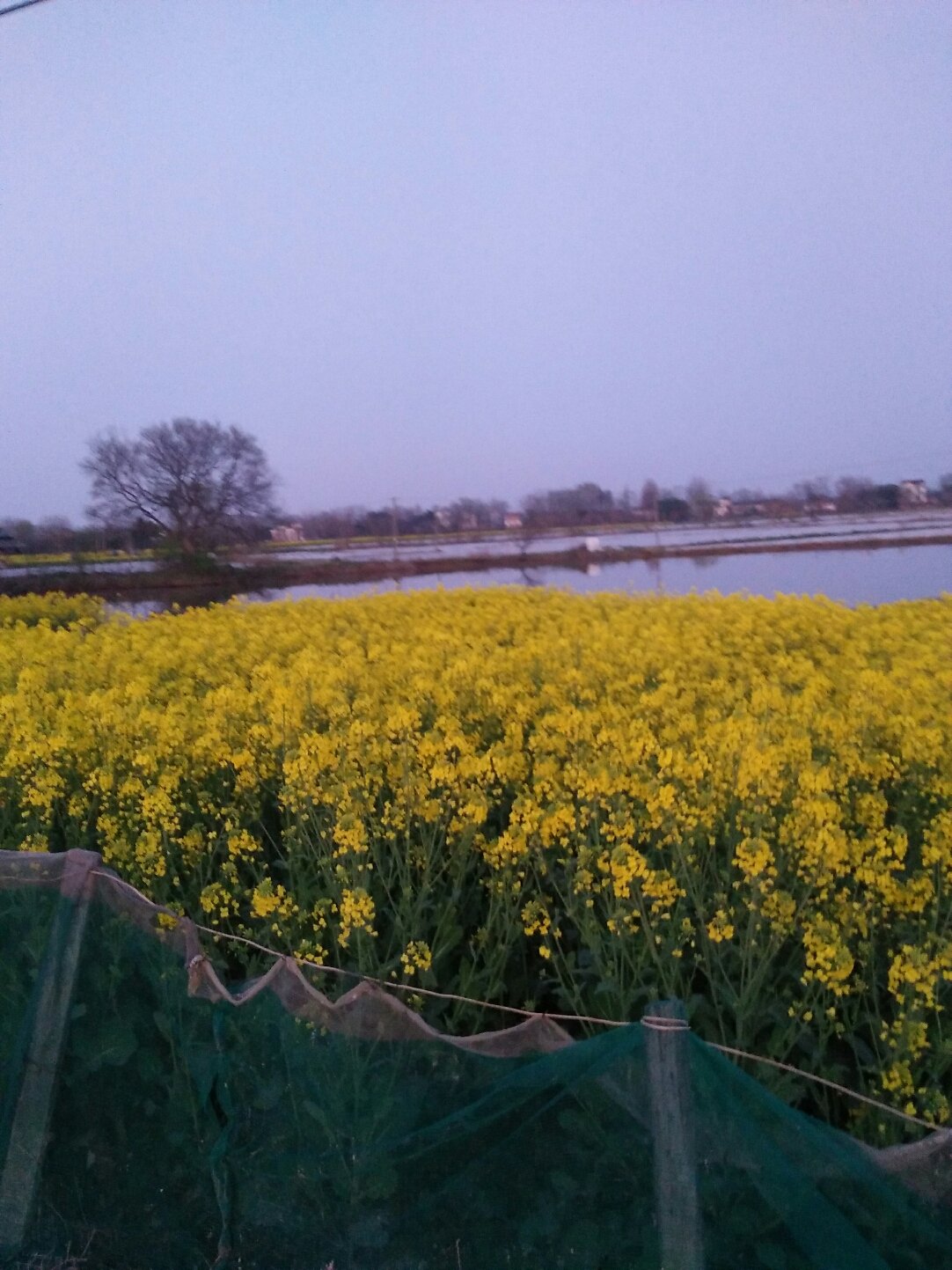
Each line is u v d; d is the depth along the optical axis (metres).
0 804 5.83
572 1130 3.04
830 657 10.27
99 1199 3.76
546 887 4.96
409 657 9.51
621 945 4.06
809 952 3.74
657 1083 2.76
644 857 4.11
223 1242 3.57
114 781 5.77
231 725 6.69
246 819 5.82
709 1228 2.81
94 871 3.80
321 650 11.16
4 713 6.79
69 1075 3.77
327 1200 3.46
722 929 3.88
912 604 15.28
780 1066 3.02
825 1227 2.76
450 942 4.55
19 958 3.91
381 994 3.35
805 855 4.22
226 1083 3.57
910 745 5.72
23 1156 3.73
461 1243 3.24
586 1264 3.03
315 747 5.41
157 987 3.75
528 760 6.19
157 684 9.20
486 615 14.16
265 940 4.54
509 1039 3.18
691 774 4.94
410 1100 3.31
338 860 4.79
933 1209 2.78
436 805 4.94
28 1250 3.69
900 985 3.81
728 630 11.81
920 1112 3.50
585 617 14.00
